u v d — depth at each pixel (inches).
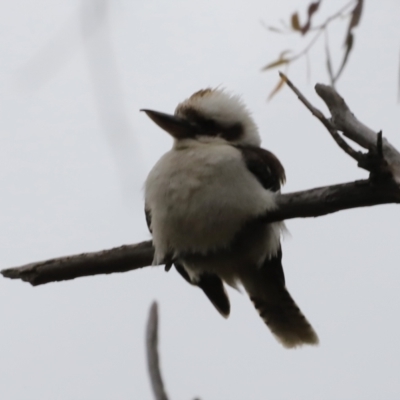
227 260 418.3
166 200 398.6
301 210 365.1
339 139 314.8
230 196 390.0
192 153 403.2
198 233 398.9
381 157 313.9
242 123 442.6
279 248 428.8
